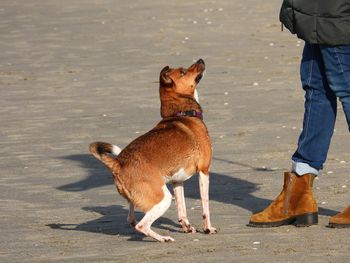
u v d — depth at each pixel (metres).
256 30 29.84
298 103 18.88
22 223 10.98
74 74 23.61
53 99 20.39
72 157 15.09
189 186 12.82
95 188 12.95
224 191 12.38
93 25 32.47
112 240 9.98
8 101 20.34
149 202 9.77
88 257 9.23
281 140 15.62
